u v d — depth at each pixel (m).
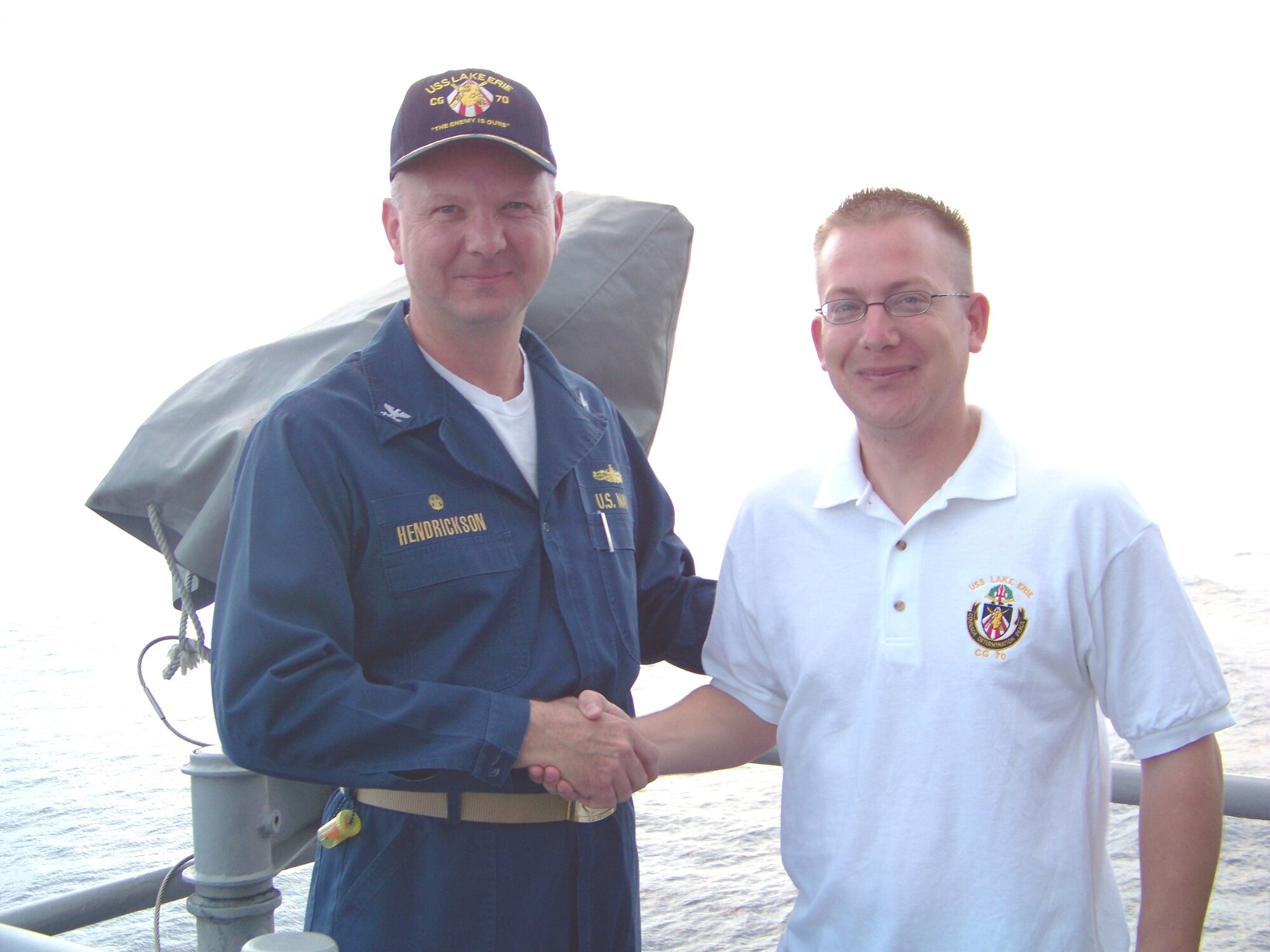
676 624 2.10
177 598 2.06
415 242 1.80
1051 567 1.61
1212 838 1.55
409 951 1.71
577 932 1.79
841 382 1.71
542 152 1.82
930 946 1.58
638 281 2.41
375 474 1.73
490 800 1.73
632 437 2.18
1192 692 1.55
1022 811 1.58
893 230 1.67
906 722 1.64
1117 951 1.63
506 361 1.91
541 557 1.83
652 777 1.72
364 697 1.59
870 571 1.71
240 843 1.95
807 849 1.73
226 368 2.16
